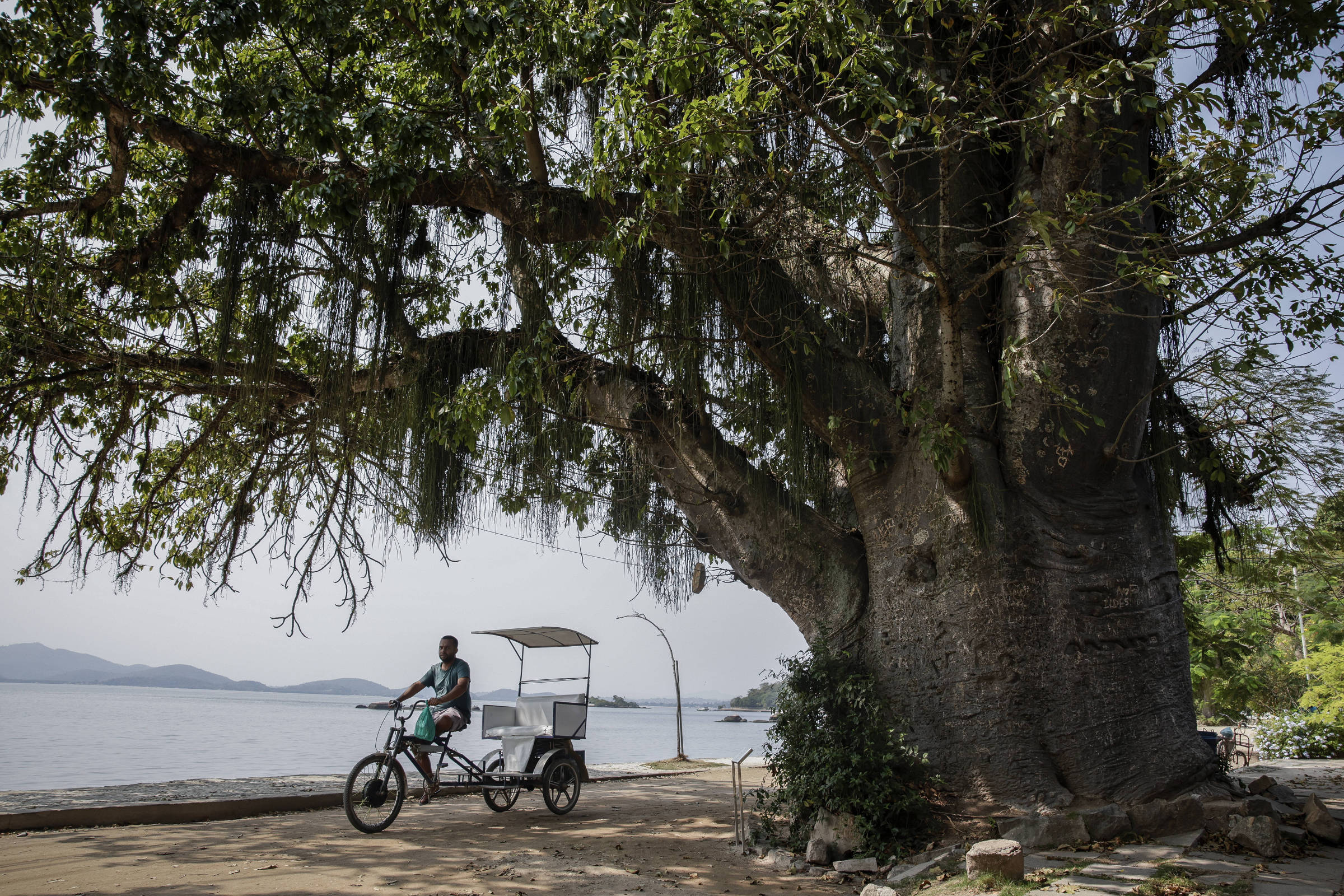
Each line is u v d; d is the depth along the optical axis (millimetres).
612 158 6578
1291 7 6852
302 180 7832
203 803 8898
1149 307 7676
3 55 6992
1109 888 5141
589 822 8805
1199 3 5938
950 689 7574
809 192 8117
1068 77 6801
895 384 9312
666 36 6215
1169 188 6348
